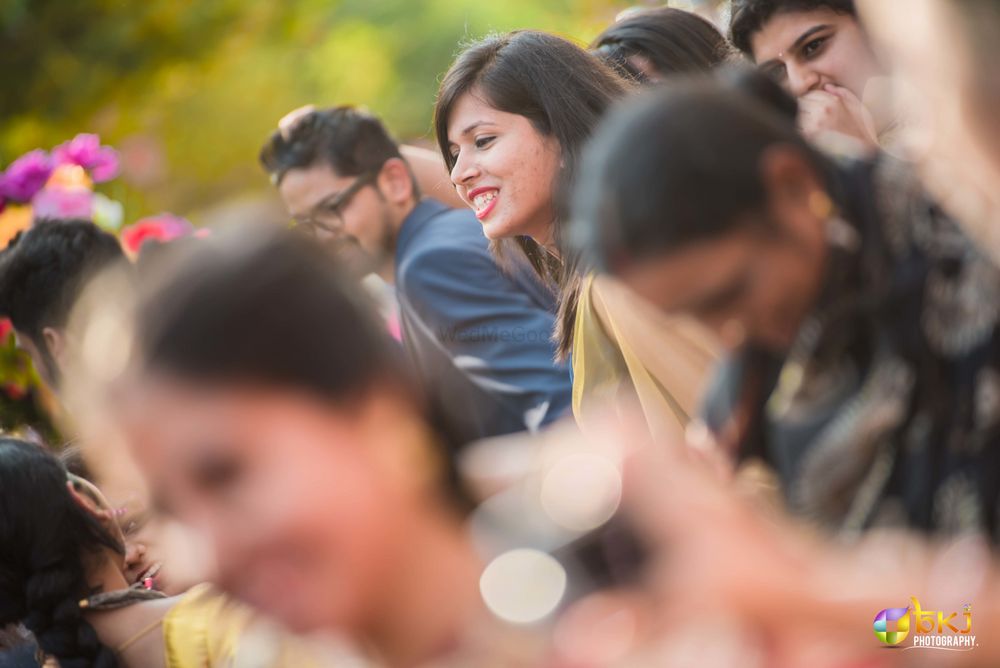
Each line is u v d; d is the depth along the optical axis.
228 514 1.50
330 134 5.80
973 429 2.27
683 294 2.21
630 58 4.71
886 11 2.38
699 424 2.70
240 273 1.51
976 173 2.24
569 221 4.16
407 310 5.16
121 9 13.60
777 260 2.21
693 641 1.68
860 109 4.18
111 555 3.85
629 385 3.83
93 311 1.60
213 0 13.80
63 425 5.39
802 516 2.41
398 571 1.55
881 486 2.36
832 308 2.30
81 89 13.66
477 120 4.30
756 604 1.71
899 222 2.30
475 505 1.66
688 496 1.73
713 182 2.16
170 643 3.47
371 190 5.79
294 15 14.74
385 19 16.73
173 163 14.42
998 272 2.25
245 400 1.49
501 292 5.00
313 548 1.51
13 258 5.17
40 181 6.30
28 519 3.72
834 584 1.95
